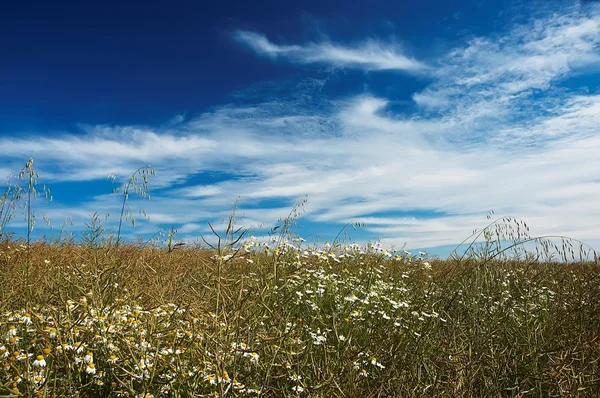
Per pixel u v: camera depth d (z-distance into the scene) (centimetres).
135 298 425
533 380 403
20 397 256
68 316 339
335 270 681
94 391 298
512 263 741
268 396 327
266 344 351
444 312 509
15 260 664
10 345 307
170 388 289
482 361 409
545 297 596
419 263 753
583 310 533
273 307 417
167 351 310
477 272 611
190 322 338
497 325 501
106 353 313
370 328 468
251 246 588
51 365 287
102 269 458
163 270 609
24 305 406
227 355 304
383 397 352
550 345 459
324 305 529
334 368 362
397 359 403
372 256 756
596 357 429
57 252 744
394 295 577
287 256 599
